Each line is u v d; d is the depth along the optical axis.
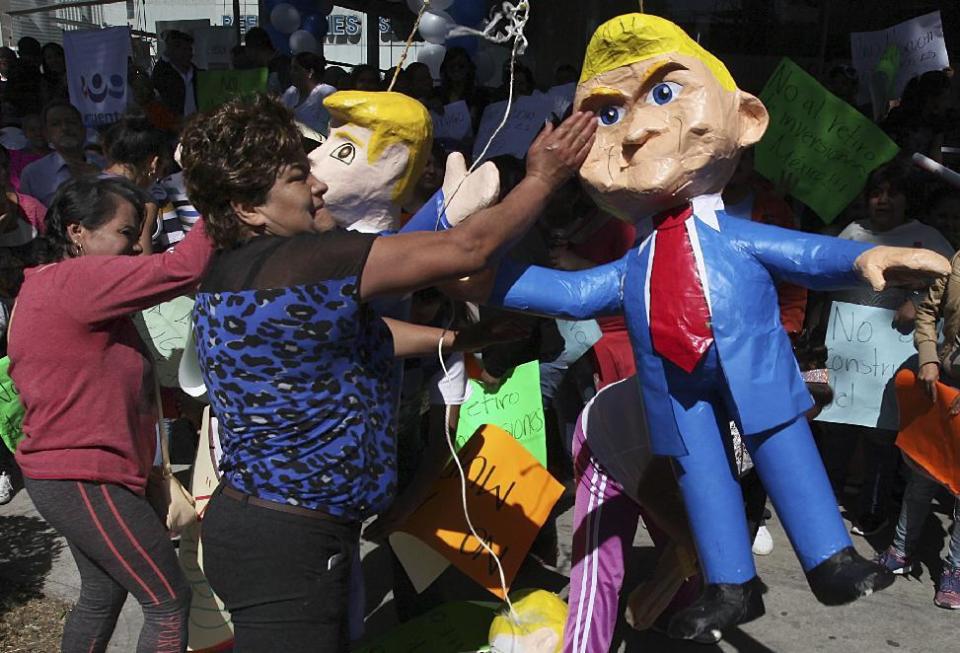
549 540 3.69
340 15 16.30
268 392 1.80
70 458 2.30
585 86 2.22
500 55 8.10
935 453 3.42
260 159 1.81
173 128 6.04
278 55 7.19
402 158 2.36
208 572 1.91
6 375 2.76
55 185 4.92
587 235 3.40
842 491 4.61
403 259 1.76
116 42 6.03
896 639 3.27
